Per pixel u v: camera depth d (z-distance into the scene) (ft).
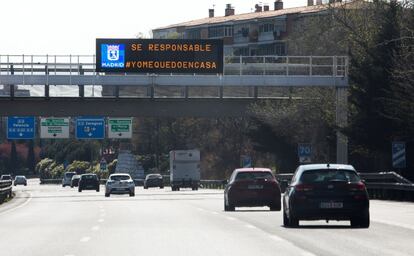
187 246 123.85
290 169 494.18
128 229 160.76
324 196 156.15
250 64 368.48
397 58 342.44
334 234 142.72
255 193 225.97
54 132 467.93
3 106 362.94
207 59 353.10
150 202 307.17
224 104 373.81
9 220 200.44
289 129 478.59
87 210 249.34
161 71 350.64
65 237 143.84
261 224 171.32
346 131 361.51
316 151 463.42
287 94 508.12
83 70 352.69
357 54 382.83
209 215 208.23
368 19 429.38
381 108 353.92
